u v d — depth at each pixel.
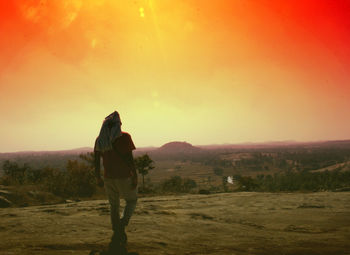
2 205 13.30
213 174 192.75
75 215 4.09
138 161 28.30
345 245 2.62
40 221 3.59
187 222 3.63
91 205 5.14
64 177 20.52
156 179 152.12
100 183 3.20
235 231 3.18
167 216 4.02
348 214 4.12
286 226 3.43
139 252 2.41
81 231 3.09
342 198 5.73
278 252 2.43
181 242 2.73
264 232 3.14
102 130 3.03
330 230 3.22
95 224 3.44
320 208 4.64
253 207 4.84
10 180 18.78
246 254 2.38
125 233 3.04
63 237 2.84
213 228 3.31
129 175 3.02
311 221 3.68
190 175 186.88
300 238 2.87
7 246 2.53
